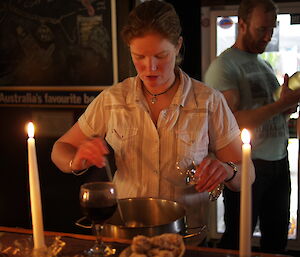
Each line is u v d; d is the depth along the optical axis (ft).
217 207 9.75
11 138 8.59
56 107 8.20
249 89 7.47
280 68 8.48
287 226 8.35
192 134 4.58
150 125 4.60
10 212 8.94
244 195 2.93
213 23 8.84
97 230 3.70
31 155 3.39
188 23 8.08
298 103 7.72
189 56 8.19
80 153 4.27
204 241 4.88
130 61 7.65
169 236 3.38
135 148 4.67
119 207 4.22
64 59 8.01
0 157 8.74
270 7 7.11
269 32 7.24
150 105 4.71
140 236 3.32
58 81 8.11
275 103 7.23
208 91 4.69
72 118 8.14
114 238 3.90
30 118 8.39
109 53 7.73
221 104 4.71
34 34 8.09
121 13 7.55
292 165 9.06
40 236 3.49
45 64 8.13
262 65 7.64
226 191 7.98
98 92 7.91
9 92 8.43
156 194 4.66
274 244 8.44
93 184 3.74
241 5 7.34
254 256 3.63
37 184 3.44
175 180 4.64
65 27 7.91
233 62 7.38
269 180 7.97
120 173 4.85
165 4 4.17
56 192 8.32
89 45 7.82
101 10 7.64
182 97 4.58
